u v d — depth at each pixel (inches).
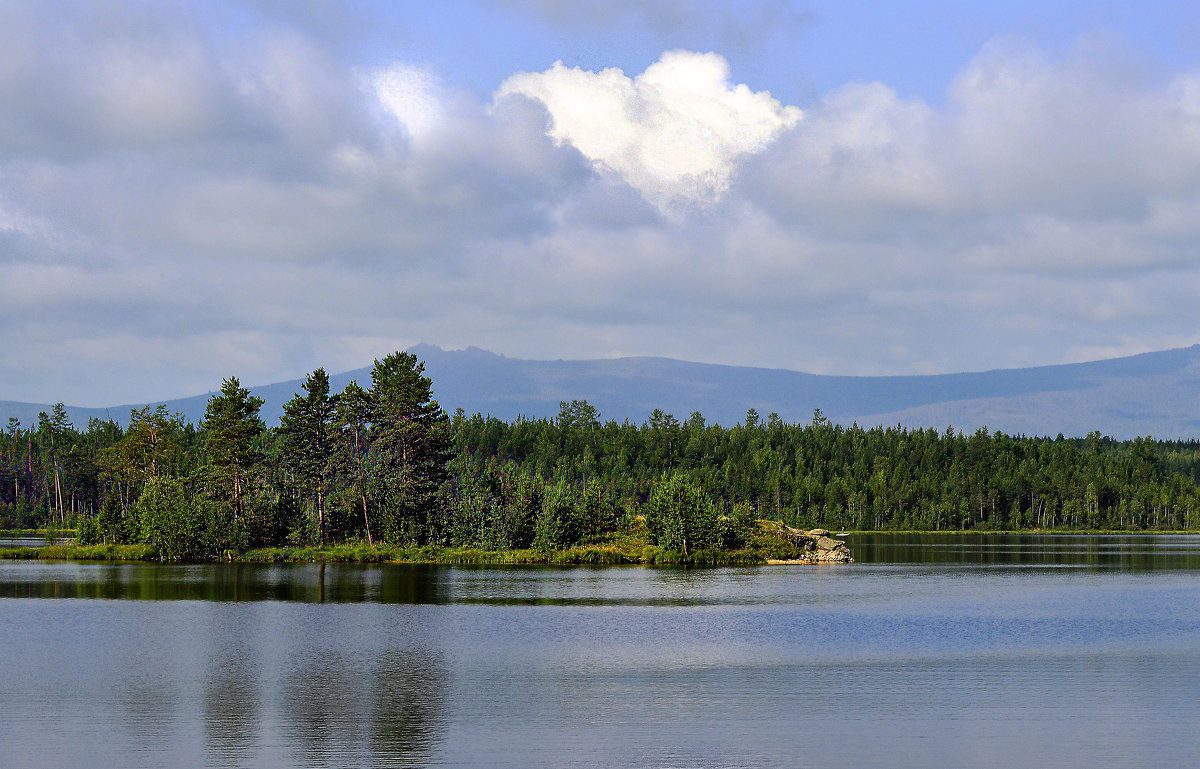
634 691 1987.0
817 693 1969.7
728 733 1667.1
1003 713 1803.6
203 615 3112.7
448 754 1550.2
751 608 3324.3
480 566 5157.5
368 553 5393.7
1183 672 2185.0
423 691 1989.4
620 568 5049.2
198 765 1501.0
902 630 2812.5
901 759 1524.4
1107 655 2404.0
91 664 2284.7
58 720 1766.7
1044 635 2731.3
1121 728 1697.8
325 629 2819.9
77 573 4628.4
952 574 4894.2
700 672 2176.4
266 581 4254.4
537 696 1946.4
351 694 1966.0
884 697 1930.4
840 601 3558.1
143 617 3065.9
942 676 2135.8
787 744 1604.3
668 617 3075.8
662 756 1537.9
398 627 2849.4
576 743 1610.5
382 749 1581.0
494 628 2834.6
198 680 2098.9
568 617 3083.2
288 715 1798.7
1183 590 4084.6
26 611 3218.5
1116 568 5428.2
